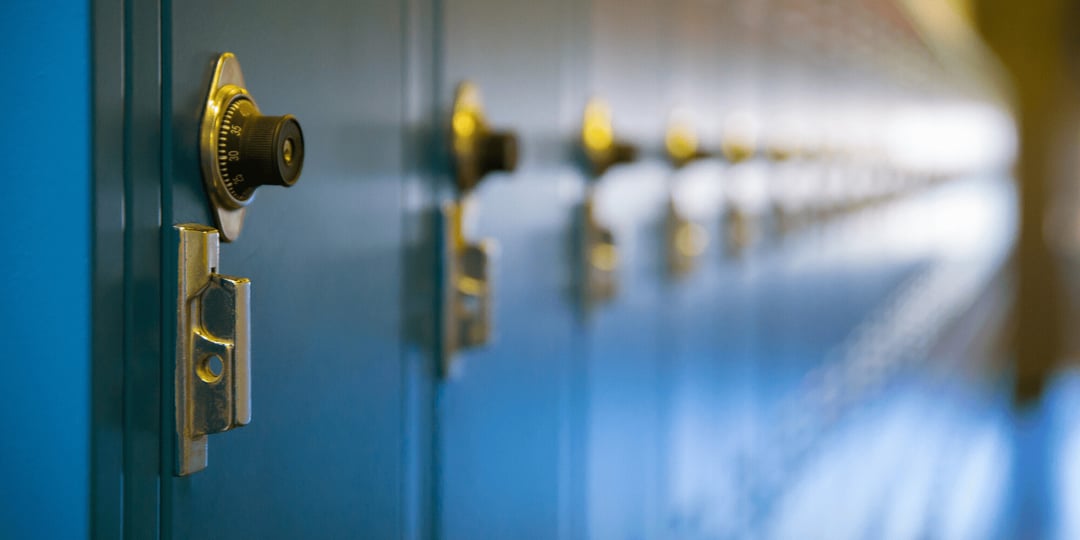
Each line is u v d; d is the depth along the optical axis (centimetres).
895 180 442
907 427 468
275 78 73
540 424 129
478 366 111
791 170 258
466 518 109
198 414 63
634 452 163
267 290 72
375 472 91
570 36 133
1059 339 834
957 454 605
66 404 57
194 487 65
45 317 57
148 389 60
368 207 88
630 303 159
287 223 75
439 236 101
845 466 334
